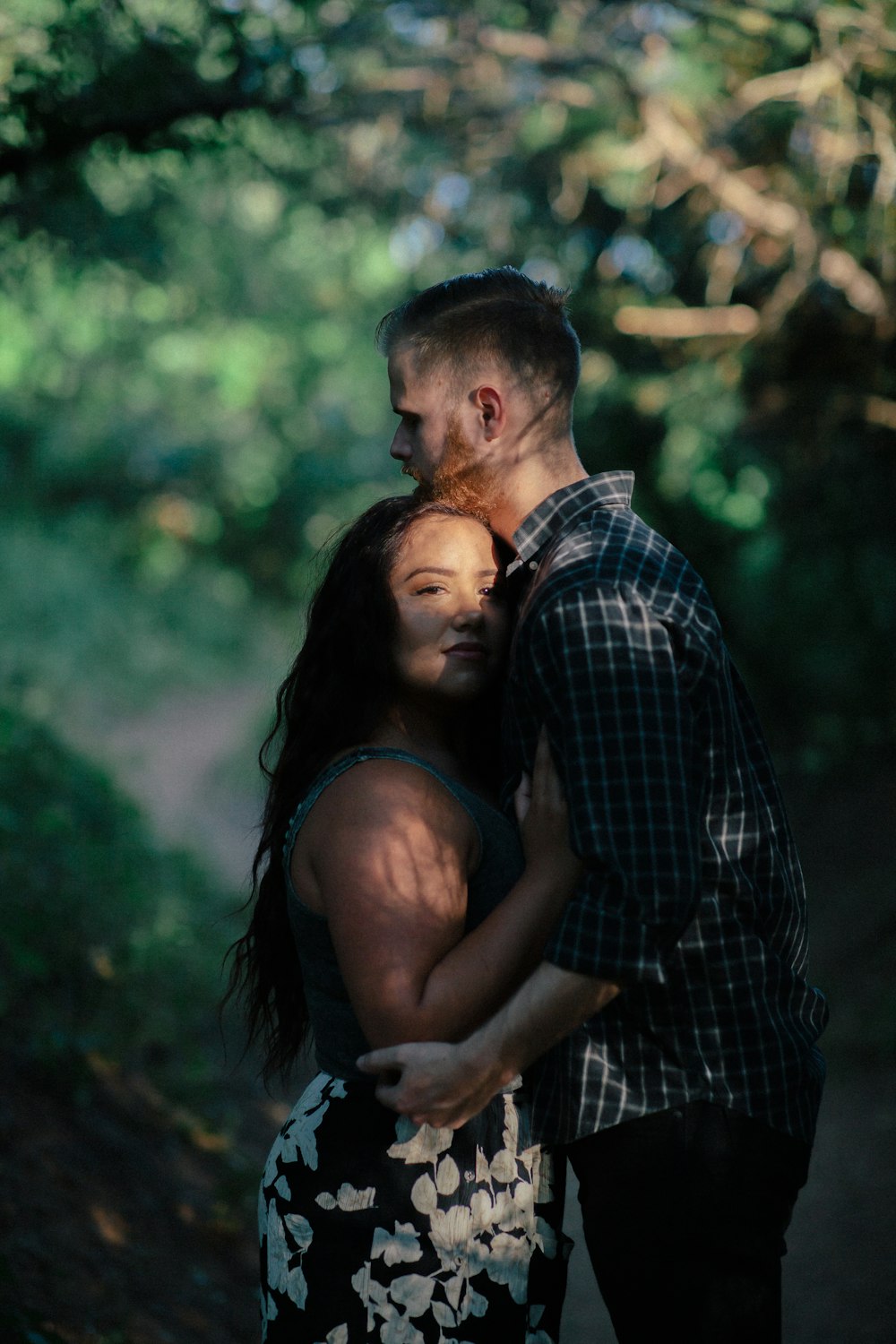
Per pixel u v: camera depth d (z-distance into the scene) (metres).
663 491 8.55
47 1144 4.07
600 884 1.95
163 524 22.53
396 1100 2.00
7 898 5.61
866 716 9.25
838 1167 5.50
